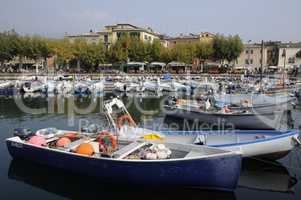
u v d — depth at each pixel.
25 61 69.75
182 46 64.94
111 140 10.12
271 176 10.67
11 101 29.72
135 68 62.53
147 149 9.84
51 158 10.14
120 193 9.23
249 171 11.17
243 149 10.92
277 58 78.06
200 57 65.88
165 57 63.25
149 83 38.34
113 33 76.25
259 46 80.75
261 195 9.16
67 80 40.03
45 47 59.91
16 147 11.02
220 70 64.25
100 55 62.19
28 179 10.10
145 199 8.85
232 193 9.20
